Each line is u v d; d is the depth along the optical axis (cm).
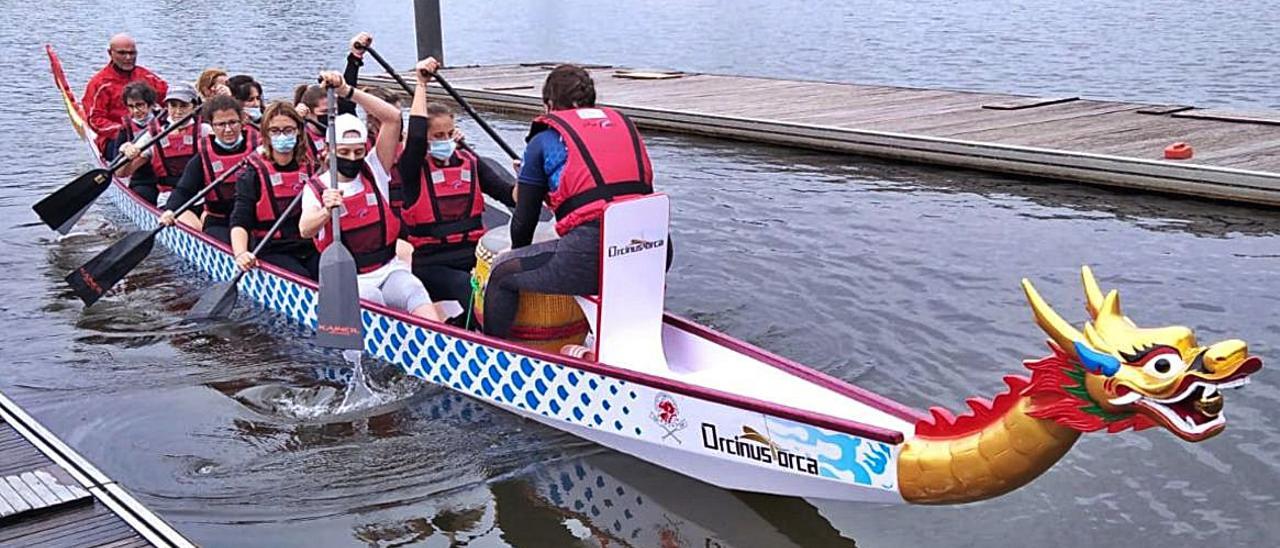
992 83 1816
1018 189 988
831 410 447
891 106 1313
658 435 483
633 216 500
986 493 388
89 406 579
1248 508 463
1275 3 2827
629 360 518
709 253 809
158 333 684
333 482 500
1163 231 844
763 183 1034
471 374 568
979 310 684
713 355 520
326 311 594
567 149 504
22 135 1312
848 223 883
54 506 427
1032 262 775
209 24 2722
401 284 634
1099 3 3011
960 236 840
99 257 732
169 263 823
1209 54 2019
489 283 545
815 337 647
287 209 685
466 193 660
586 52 2506
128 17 2864
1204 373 329
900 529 457
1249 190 894
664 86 1562
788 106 1340
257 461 520
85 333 686
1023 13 2845
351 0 3541
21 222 949
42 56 2088
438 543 455
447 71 1828
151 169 959
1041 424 368
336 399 584
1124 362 342
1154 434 521
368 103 619
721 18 3092
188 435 547
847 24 2788
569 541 455
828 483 427
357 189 629
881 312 684
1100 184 980
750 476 459
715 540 453
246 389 599
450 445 530
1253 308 681
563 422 528
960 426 389
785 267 773
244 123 803
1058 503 471
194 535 459
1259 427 527
